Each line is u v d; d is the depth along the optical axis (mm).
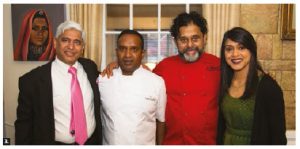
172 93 1922
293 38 2551
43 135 1582
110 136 1712
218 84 1867
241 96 1626
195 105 1854
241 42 1581
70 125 1628
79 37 1651
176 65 1977
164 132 1915
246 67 1642
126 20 2922
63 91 1640
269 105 1551
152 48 2875
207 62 1939
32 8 2686
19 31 2705
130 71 1755
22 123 1624
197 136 1851
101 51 2666
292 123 2648
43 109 1583
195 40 1833
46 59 2721
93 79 1745
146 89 1750
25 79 1639
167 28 2877
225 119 1736
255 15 2602
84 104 1680
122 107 1706
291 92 2631
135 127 1691
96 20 2605
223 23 2529
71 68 1689
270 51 2619
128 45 1682
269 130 1571
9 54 2768
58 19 2684
